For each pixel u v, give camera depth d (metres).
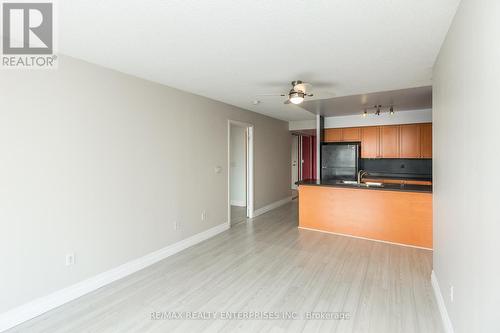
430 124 5.27
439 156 2.33
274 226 4.89
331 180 5.64
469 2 1.42
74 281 2.48
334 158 5.89
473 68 1.36
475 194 1.34
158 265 3.21
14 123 2.08
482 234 1.24
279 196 6.71
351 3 1.61
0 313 2.01
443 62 2.16
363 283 2.71
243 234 4.42
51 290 2.31
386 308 2.27
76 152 2.48
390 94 3.99
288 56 2.48
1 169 2.01
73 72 2.46
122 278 2.87
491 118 1.13
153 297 2.48
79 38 2.09
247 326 2.05
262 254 3.53
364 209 4.15
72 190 2.45
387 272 2.95
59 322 2.12
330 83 3.38
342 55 2.45
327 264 3.18
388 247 3.75
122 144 2.90
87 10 1.69
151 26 1.90
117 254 2.86
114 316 2.19
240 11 1.70
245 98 4.22
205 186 4.17
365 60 2.58
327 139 6.34
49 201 2.29
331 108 5.16
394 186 4.15
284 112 5.63
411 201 3.78
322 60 2.57
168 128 3.48
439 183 2.32
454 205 1.77
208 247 3.82
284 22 1.85
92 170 2.61
